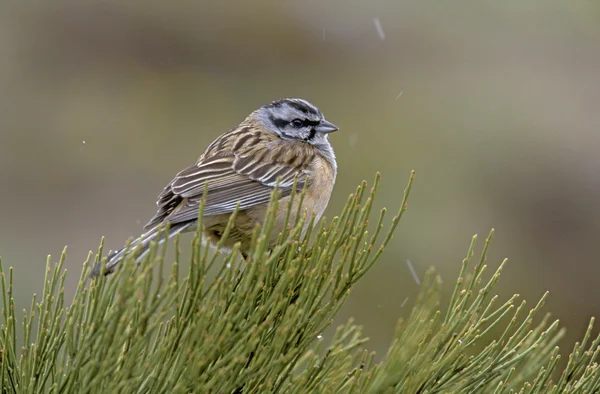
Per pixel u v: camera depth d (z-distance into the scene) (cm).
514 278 1362
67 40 1827
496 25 1939
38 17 1822
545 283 1353
